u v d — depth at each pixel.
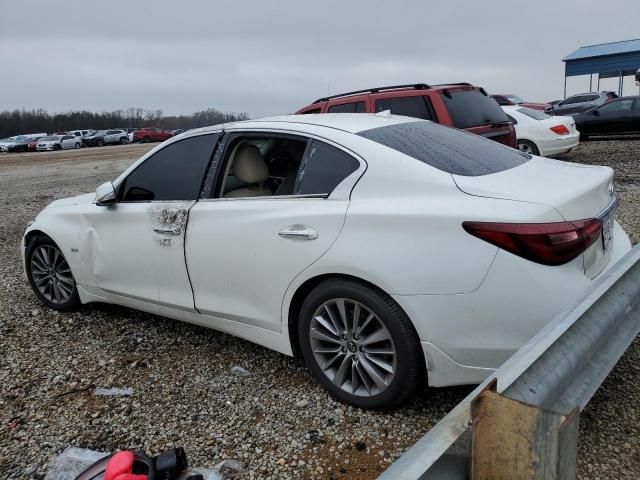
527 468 1.28
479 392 1.35
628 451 2.37
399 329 2.60
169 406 3.02
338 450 2.56
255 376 3.29
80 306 4.46
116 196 3.82
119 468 1.86
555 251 2.37
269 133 3.25
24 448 2.72
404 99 7.51
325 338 2.89
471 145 3.30
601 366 1.99
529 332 2.38
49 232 4.30
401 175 2.71
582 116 17.17
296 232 2.86
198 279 3.37
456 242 2.46
